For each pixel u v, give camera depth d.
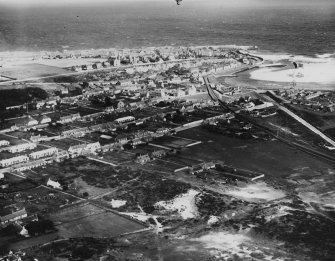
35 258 185.62
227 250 192.88
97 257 186.75
